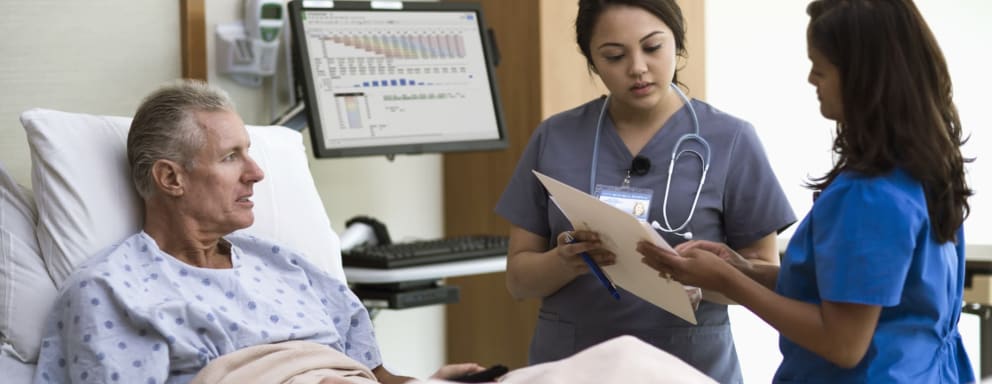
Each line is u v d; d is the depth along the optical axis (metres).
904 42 1.51
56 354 1.91
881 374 1.57
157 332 1.86
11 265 1.99
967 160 1.60
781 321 1.58
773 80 4.16
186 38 2.89
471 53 3.00
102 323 1.84
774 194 2.06
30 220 2.07
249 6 2.97
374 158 3.38
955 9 4.22
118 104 2.82
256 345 1.93
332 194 3.29
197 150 1.95
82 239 2.01
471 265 2.72
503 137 3.01
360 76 2.84
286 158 2.35
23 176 2.68
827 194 1.56
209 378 1.83
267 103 3.10
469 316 3.56
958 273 1.68
